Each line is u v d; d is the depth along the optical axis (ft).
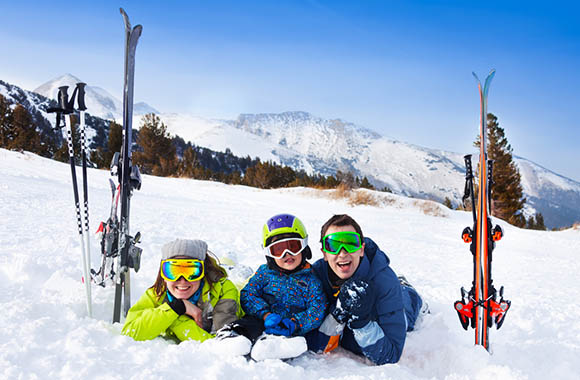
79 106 9.95
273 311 9.84
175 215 35.47
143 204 42.47
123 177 10.03
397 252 28.84
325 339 9.26
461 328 12.35
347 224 9.18
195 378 6.94
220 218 37.52
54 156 140.36
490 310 8.87
